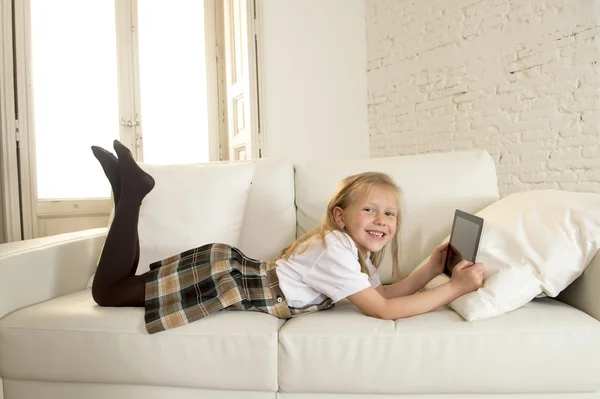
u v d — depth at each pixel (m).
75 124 2.65
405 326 0.95
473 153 1.50
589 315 0.98
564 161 2.65
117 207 1.17
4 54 2.27
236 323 1.00
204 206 1.38
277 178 1.51
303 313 1.11
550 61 2.69
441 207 1.39
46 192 2.55
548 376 0.90
